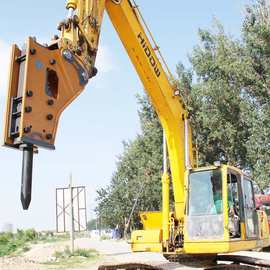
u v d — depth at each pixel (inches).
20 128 230.4
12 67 240.5
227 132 1195.9
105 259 796.0
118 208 2059.5
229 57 1213.7
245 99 1218.6
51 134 247.0
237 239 401.1
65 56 270.4
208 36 1288.1
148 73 430.3
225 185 391.5
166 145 450.9
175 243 415.2
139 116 1588.3
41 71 249.8
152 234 414.3
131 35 407.5
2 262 784.9
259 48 1151.6
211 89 1209.4
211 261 431.5
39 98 244.5
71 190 904.9
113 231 2235.5
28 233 2082.9
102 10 343.3
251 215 453.4
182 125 461.7
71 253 892.0
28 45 244.1
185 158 452.1
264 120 1130.0
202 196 401.4
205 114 1214.9
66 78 270.4
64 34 287.9
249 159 1184.2
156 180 1482.5
